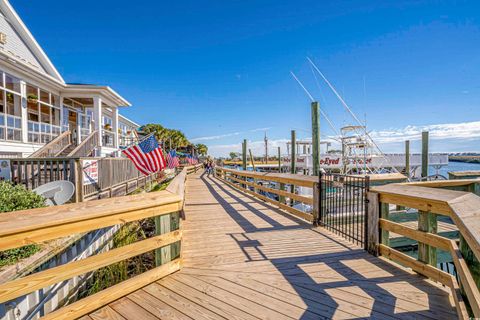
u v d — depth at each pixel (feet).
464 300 6.45
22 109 33.12
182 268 10.09
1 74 30.17
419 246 9.22
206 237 14.39
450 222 18.17
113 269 15.76
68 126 46.03
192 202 27.07
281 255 11.43
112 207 7.46
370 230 11.40
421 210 9.02
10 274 8.76
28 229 5.88
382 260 10.66
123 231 21.45
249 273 9.66
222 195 32.78
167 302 7.69
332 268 9.98
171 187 11.15
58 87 40.14
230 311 7.27
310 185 17.31
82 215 6.73
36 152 30.12
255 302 7.72
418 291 8.16
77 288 13.15
